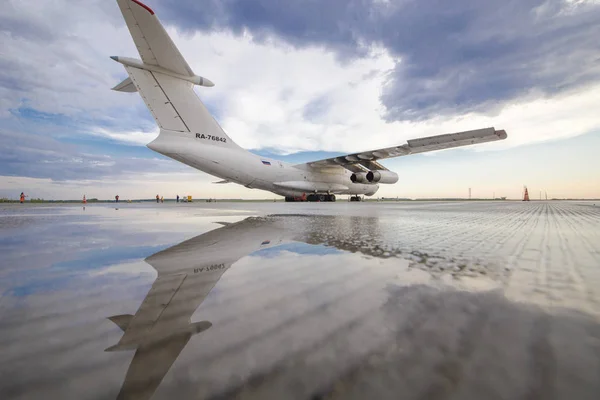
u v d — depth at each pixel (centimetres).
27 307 115
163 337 89
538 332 90
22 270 176
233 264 189
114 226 443
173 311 111
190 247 255
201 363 75
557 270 173
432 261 198
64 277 160
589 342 84
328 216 656
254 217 625
